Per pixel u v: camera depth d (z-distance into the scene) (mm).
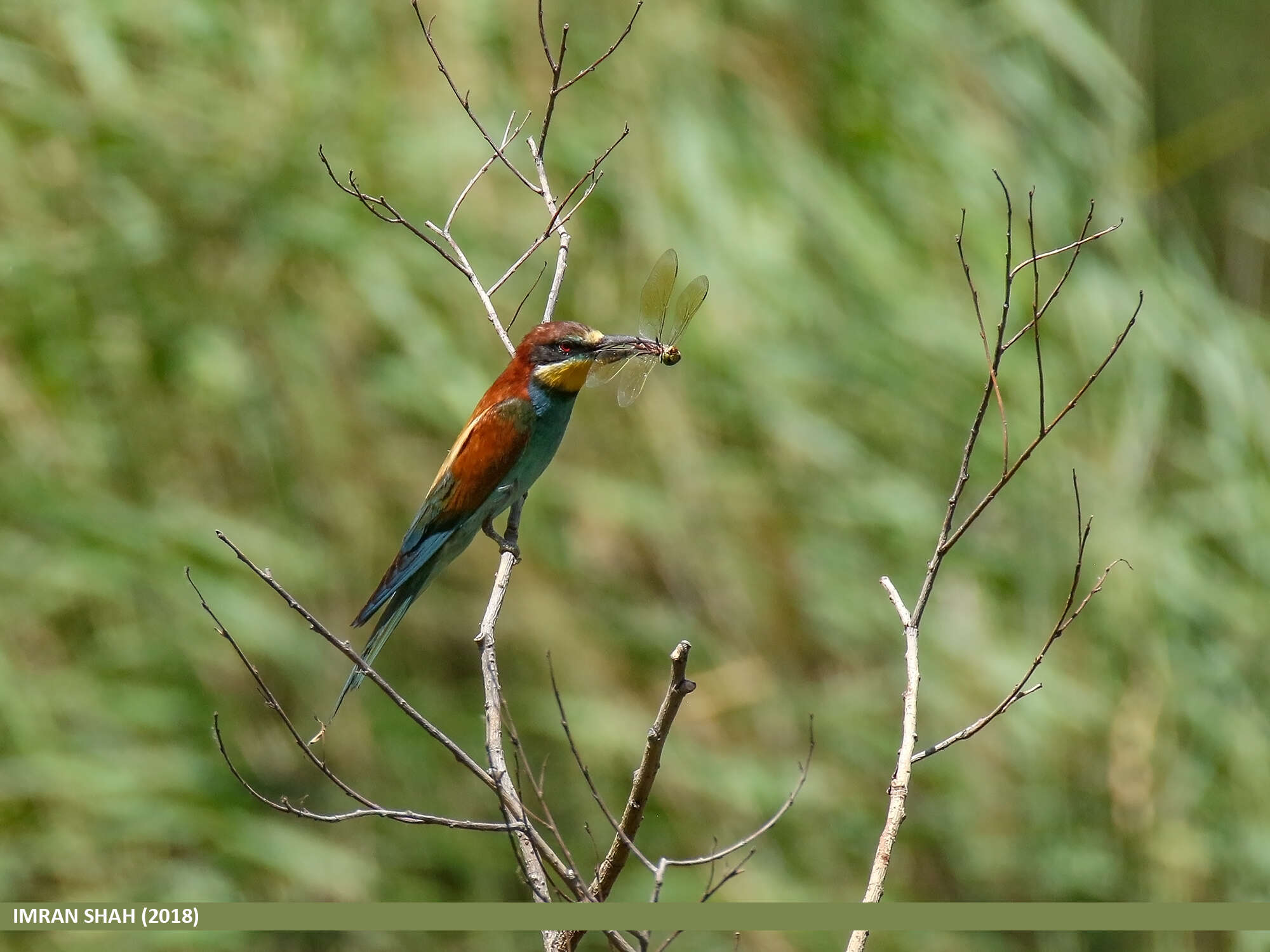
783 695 13531
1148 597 14430
